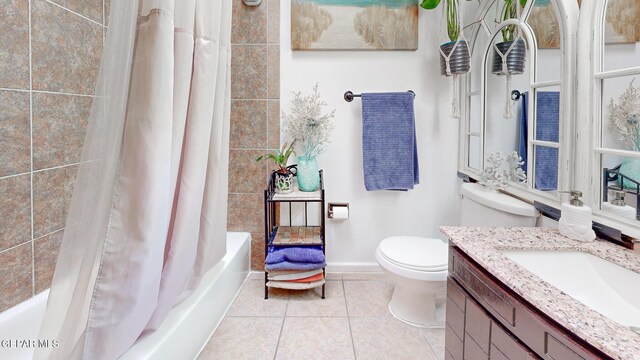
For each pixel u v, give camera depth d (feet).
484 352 3.11
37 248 4.46
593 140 3.72
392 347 5.05
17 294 4.20
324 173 7.28
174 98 3.79
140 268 3.30
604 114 3.65
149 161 3.29
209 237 4.97
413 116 6.79
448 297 3.88
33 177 4.37
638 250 3.20
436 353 4.92
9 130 4.04
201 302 4.91
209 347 5.01
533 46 4.73
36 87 4.35
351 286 6.95
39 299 4.40
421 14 6.93
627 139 3.38
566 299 2.44
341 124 7.14
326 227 7.44
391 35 6.87
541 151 4.64
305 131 6.66
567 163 4.03
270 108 7.11
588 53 3.71
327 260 7.52
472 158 6.72
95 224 3.02
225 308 5.92
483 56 6.02
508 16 5.29
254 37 7.00
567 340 2.19
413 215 7.36
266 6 6.93
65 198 4.85
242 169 7.28
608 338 1.97
